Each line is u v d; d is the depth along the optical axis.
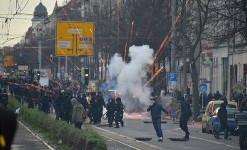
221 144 58.84
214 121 69.19
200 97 122.88
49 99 113.50
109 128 84.75
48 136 60.09
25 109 88.25
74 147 45.25
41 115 72.44
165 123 99.75
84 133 42.31
